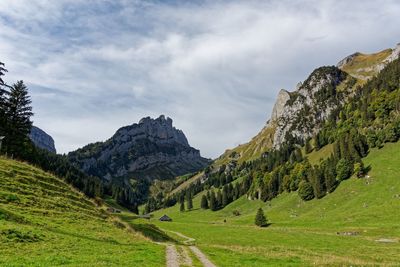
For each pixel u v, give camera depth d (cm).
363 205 14650
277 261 4159
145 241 5019
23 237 3116
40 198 4944
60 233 3728
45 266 2314
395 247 7481
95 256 2944
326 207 16488
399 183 15338
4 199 4306
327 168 19550
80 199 5884
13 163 5891
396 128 19400
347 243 8425
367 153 19800
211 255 4372
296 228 13162
